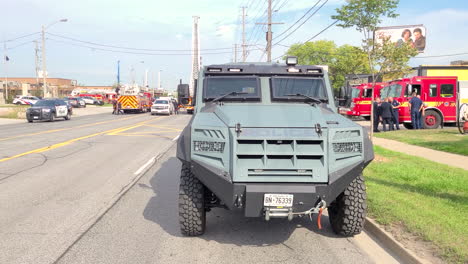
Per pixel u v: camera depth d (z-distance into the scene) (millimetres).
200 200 5621
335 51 64062
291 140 4980
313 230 6227
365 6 15445
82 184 9273
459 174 9602
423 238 5297
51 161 12445
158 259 5023
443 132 19812
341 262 4965
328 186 4926
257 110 5938
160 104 47594
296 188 4840
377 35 16922
